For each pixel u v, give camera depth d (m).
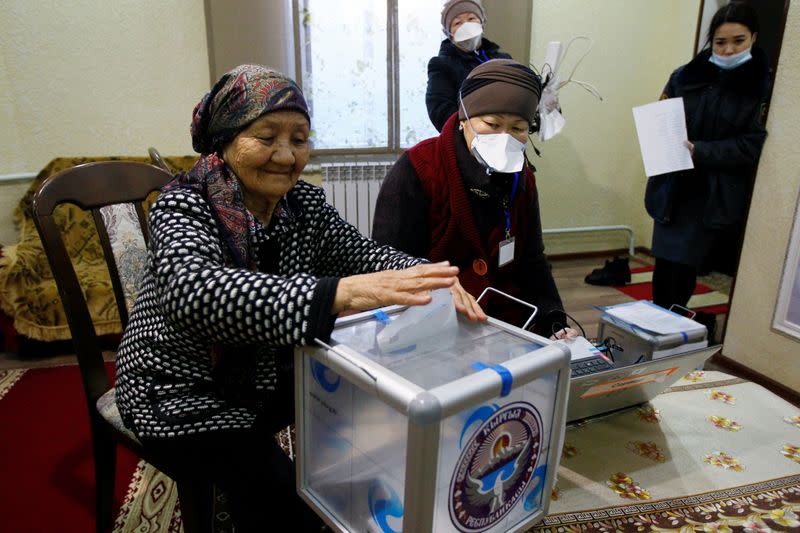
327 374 0.70
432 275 0.72
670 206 2.25
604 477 1.07
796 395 1.92
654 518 0.97
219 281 0.72
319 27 2.94
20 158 2.73
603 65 3.65
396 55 3.10
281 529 0.84
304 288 0.71
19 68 2.65
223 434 0.86
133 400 0.92
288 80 0.87
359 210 3.24
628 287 3.38
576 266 3.83
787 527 0.95
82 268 2.49
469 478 0.63
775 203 1.97
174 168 2.81
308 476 0.80
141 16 2.78
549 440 0.73
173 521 1.35
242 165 0.87
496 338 0.77
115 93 2.83
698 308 2.94
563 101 3.64
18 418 1.89
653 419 1.29
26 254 2.30
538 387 0.68
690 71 2.18
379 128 3.20
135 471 1.57
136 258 1.26
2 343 2.46
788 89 1.90
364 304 0.70
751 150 2.01
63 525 1.38
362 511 0.70
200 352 0.89
